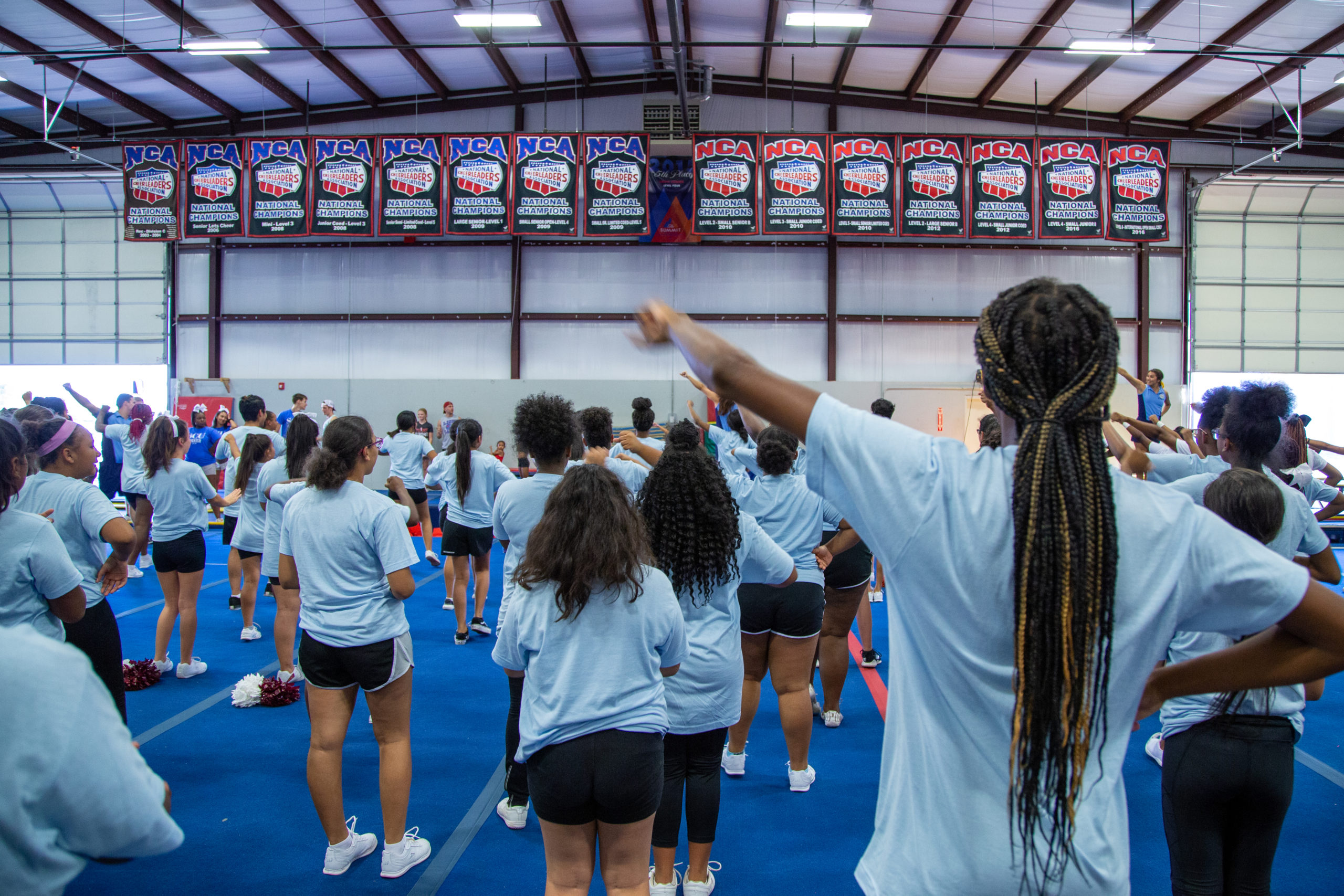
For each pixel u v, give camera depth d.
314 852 3.18
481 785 3.80
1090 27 12.04
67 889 2.89
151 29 12.10
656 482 2.70
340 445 2.91
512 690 3.40
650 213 14.64
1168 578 0.93
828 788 3.75
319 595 2.88
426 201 13.48
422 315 15.11
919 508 0.97
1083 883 0.94
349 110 15.33
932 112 15.09
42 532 2.44
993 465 0.98
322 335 15.23
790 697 3.61
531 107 15.28
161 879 2.98
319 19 12.25
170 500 5.12
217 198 13.59
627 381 14.83
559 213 13.42
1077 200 13.28
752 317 14.86
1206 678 1.06
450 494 6.39
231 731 4.38
